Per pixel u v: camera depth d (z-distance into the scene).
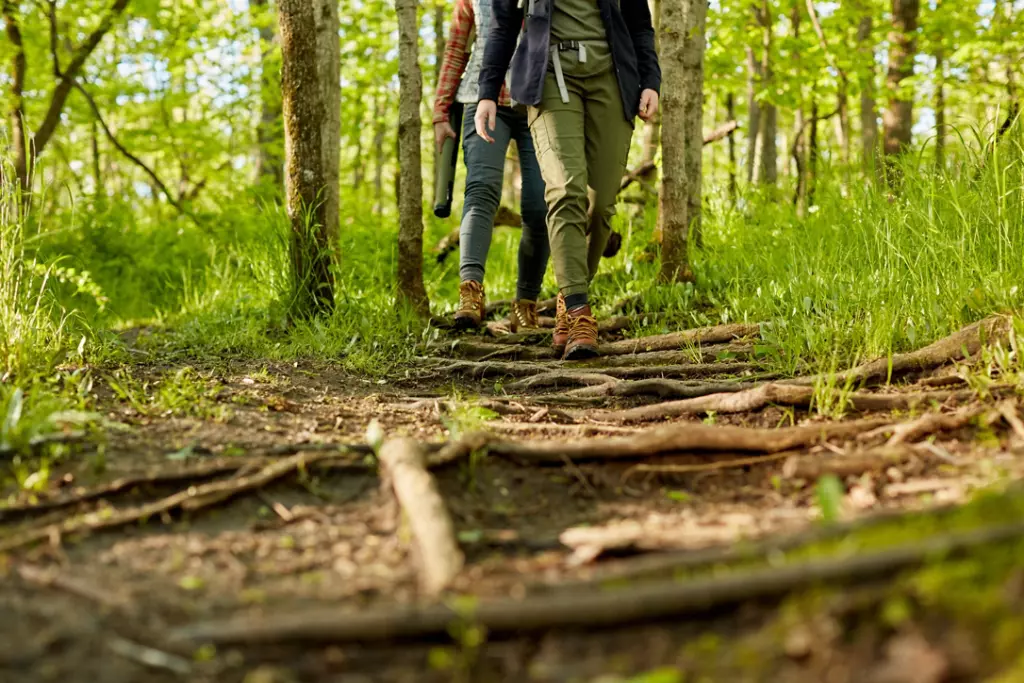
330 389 3.66
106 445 2.46
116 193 11.80
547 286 6.17
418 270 5.19
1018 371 2.86
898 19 8.63
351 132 13.64
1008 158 3.92
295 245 4.75
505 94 4.57
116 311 6.71
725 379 3.67
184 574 1.69
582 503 2.17
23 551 1.78
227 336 4.55
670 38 5.32
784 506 2.07
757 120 11.88
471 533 1.87
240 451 2.45
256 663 1.35
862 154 5.95
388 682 1.30
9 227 3.47
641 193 7.45
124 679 1.31
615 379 3.71
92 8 9.45
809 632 1.24
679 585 1.37
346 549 1.82
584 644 1.35
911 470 2.17
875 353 3.44
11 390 2.68
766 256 5.22
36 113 11.92
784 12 10.27
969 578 1.24
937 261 3.65
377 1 12.34
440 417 3.05
